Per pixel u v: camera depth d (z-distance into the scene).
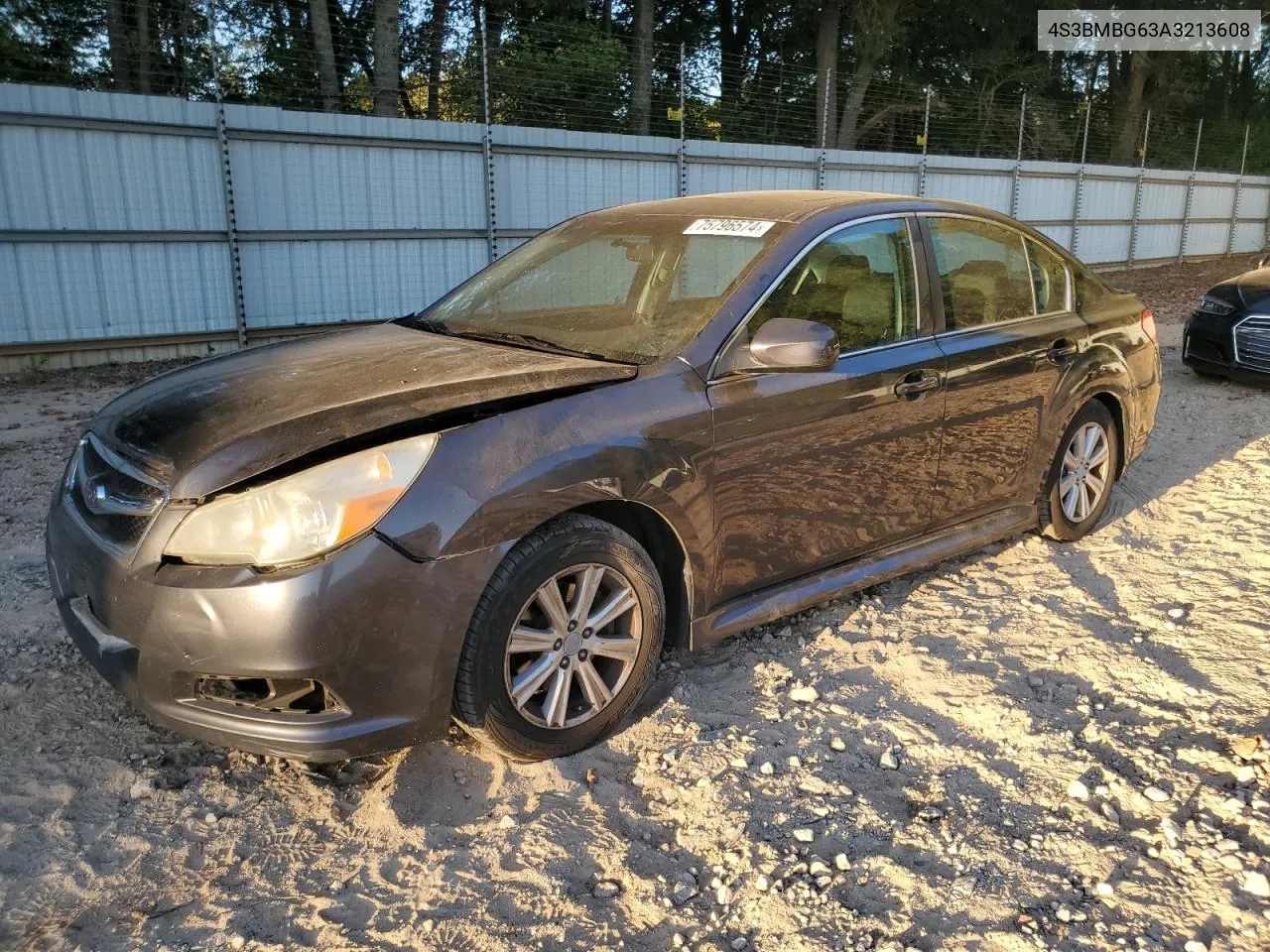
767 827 2.70
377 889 2.45
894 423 3.68
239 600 2.41
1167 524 5.20
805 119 20.94
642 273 3.66
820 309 3.53
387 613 2.50
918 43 32.06
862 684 3.46
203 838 2.62
